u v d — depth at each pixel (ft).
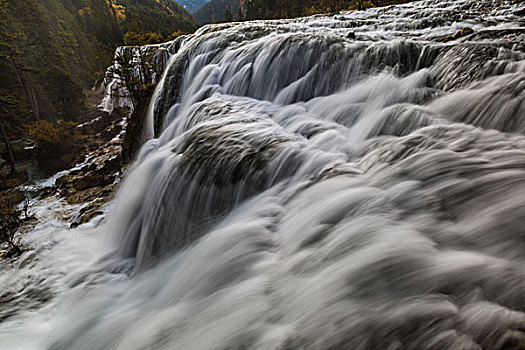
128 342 11.69
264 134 20.15
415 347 5.94
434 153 12.74
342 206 11.48
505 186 9.55
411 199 10.57
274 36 36.40
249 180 16.90
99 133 96.99
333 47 27.73
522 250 7.32
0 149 80.33
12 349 14.80
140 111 63.46
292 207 13.56
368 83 23.20
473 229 8.46
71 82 122.72
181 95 43.57
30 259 25.43
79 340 14.29
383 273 7.87
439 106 17.37
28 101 117.80
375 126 18.11
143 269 19.85
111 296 17.26
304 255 10.24
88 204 40.50
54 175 66.03
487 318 5.83
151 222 20.86
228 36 43.34
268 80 30.60
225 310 9.78
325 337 7.06
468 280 6.84
